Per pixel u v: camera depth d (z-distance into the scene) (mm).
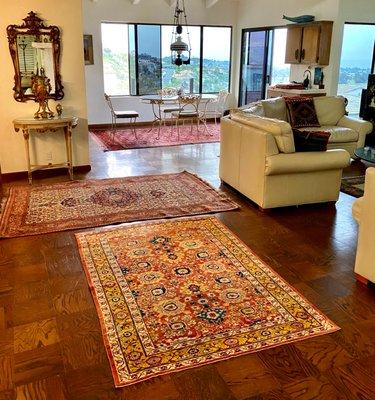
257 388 1992
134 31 8984
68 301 2678
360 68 7715
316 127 6219
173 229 3783
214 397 1938
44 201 4488
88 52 8586
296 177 4211
